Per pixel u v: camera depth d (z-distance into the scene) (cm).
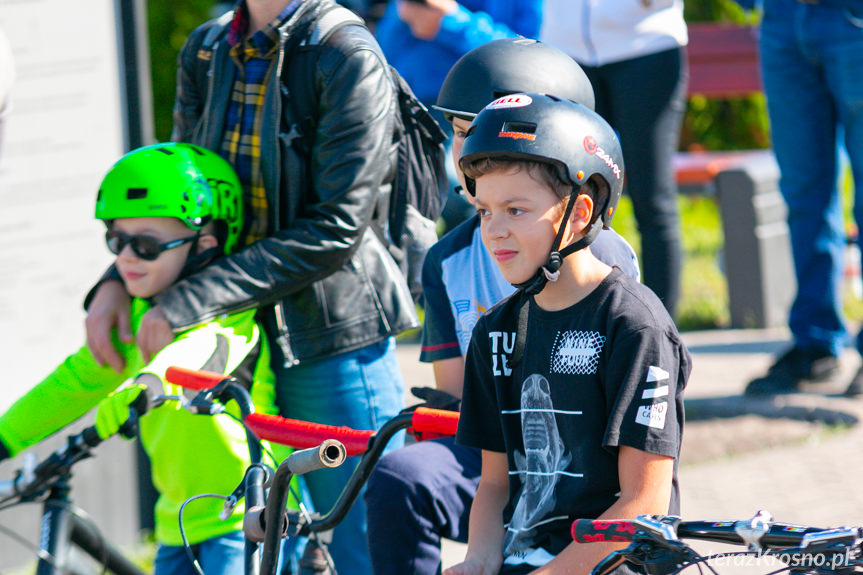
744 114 4500
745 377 2442
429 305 1168
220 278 1166
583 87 1092
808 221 2270
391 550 1055
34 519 1716
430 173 1312
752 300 3012
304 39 1209
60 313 1725
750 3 2447
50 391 1238
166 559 1216
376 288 1255
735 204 2994
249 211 1252
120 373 1248
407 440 1570
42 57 1677
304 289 1224
